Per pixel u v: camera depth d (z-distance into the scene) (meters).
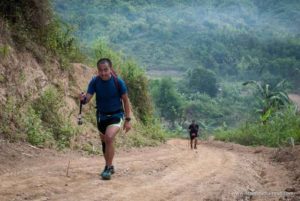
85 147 11.16
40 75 11.98
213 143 31.42
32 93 11.17
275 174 9.31
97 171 7.30
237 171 8.95
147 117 23.06
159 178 7.26
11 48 11.00
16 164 7.32
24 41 11.77
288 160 12.95
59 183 6.00
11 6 11.82
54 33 14.09
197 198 5.82
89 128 13.38
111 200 5.28
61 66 13.96
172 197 5.78
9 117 9.65
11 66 10.70
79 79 15.74
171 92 100.94
